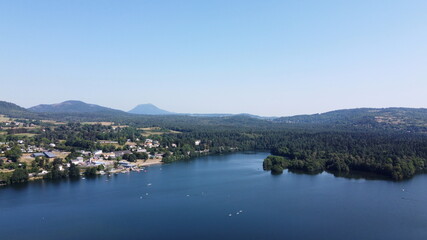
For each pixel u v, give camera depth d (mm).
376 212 194625
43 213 194625
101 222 180500
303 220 182125
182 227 173125
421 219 183375
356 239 158875
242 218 185625
